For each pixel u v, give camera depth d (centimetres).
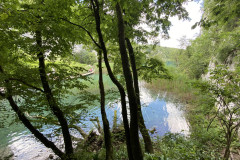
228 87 311
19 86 336
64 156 429
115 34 412
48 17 305
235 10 312
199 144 488
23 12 273
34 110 358
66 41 358
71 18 425
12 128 775
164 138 599
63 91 423
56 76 371
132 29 476
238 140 502
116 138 652
